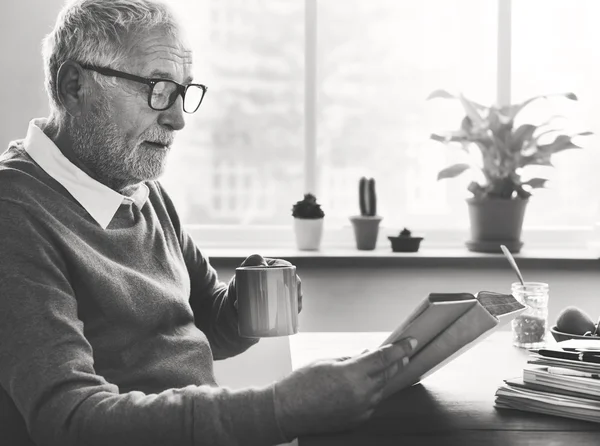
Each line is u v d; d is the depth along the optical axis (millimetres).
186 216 2508
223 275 2311
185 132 2484
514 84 2471
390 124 2486
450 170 2346
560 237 2492
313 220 2355
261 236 2494
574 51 2459
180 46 1262
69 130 1248
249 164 2500
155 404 917
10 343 973
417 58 2467
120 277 1212
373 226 2371
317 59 2463
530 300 1430
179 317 1330
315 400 891
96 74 1207
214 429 897
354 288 2303
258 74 2471
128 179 1277
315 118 2455
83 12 1217
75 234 1173
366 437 915
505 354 1379
